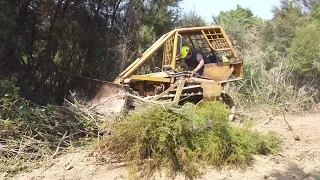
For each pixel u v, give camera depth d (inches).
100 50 429.4
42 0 397.4
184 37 339.9
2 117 231.9
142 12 470.9
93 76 422.9
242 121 321.7
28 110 240.1
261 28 586.2
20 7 378.0
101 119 245.8
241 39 572.7
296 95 409.7
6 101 239.8
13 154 213.0
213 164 211.8
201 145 213.5
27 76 385.7
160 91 297.7
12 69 371.9
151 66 440.1
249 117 332.2
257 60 460.4
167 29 494.9
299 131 286.7
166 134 202.7
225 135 218.1
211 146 211.5
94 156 213.9
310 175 210.4
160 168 203.2
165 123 205.6
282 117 343.9
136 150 203.0
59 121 243.6
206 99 297.7
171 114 209.3
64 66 415.8
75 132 238.5
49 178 191.2
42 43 408.2
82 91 310.8
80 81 318.3
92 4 429.1
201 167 208.5
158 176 198.2
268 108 372.5
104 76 420.8
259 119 332.2
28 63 389.4
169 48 319.6
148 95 297.7
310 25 483.5
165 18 483.2
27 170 199.6
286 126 302.8
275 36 562.9
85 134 242.4
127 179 193.5
